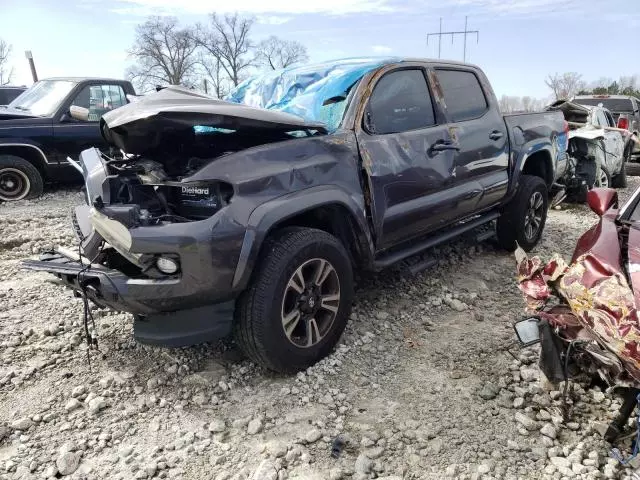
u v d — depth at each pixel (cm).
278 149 330
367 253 387
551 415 307
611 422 291
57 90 894
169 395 331
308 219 378
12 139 821
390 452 282
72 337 393
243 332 327
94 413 313
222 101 357
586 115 1028
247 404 322
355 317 429
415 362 366
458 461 275
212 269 299
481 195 495
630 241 295
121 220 290
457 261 559
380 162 387
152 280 299
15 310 443
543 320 292
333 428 300
